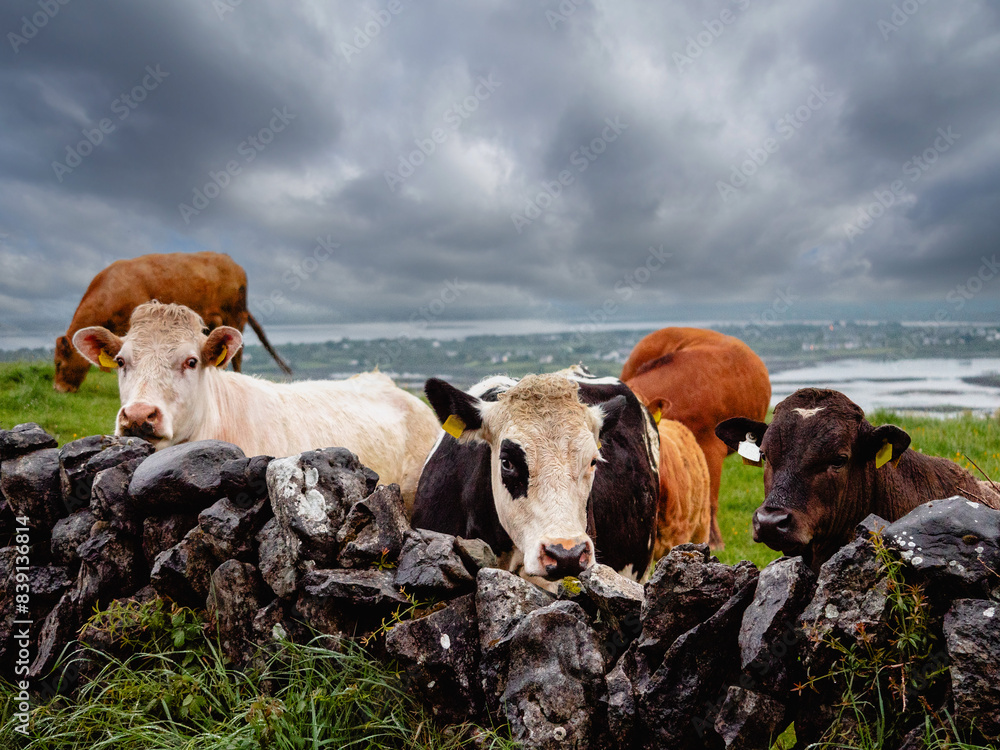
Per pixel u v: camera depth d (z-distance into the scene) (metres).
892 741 2.02
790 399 3.69
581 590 2.62
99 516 3.19
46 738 2.64
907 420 10.41
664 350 9.84
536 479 3.38
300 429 5.71
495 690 2.46
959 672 1.86
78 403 12.27
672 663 2.30
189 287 14.89
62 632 3.08
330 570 2.74
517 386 3.65
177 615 2.94
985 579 1.91
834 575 2.08
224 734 2.50
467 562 2.76
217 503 2.98
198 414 5.05
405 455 6.55
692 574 2.34
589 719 2.35
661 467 5.73
